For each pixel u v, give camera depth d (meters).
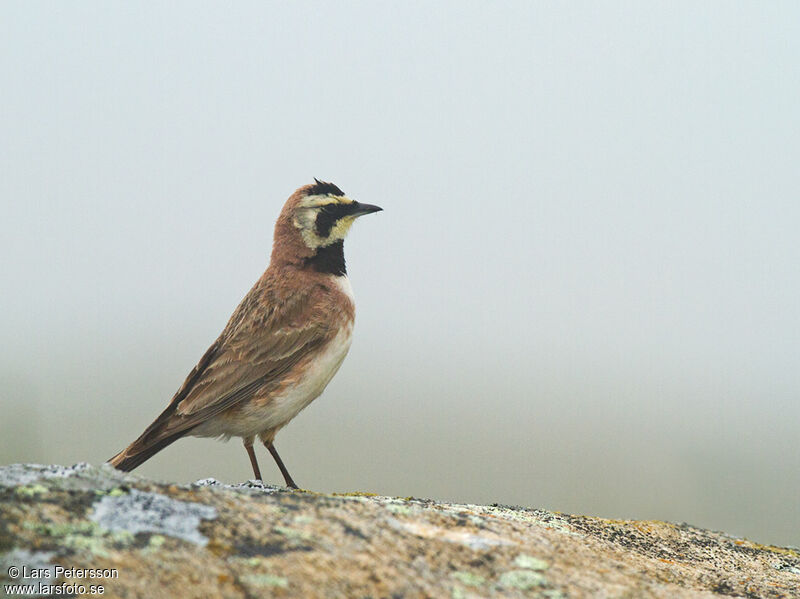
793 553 10.90
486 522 8.88
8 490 7.29
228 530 7.22
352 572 6.98
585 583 7.69
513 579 7.49
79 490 7.48
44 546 6.50
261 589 6.47
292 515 7.82
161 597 6.15
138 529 6.95
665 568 8.95
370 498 10.34
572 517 10.88
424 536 8.01
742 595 8.53
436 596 6.89
